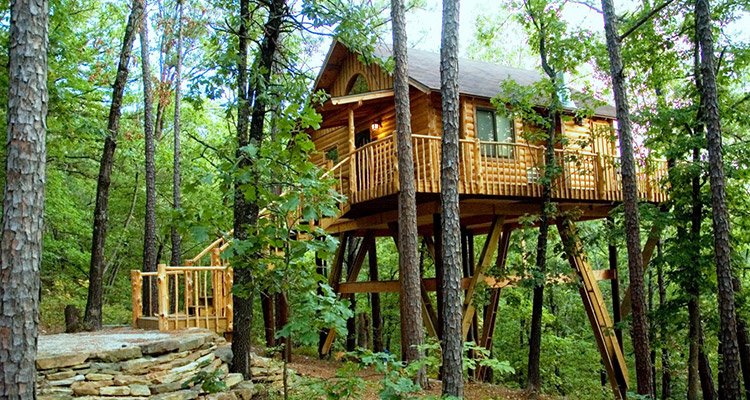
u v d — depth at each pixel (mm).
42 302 15336
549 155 11938
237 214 7383
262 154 4605
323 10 8633
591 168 13680
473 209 12086
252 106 8312
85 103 12680
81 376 6312
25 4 4648
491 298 13875
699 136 11023
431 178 10516
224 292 9883
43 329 13055
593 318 12859
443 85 7746
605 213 13961
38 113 4641
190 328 9211
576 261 12922
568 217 12406
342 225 14555
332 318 4461
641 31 12086
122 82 11570
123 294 19094
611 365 12727
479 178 11000
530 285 11398
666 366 15672
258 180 4676
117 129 11594
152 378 6801
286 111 4645
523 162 12227
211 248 10414
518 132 13703
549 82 11531
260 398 7859
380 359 4648
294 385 7918
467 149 10984
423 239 16641
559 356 17328
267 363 8812
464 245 16125
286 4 8703
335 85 16797
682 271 11398
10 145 4508
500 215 12516
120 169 18344
